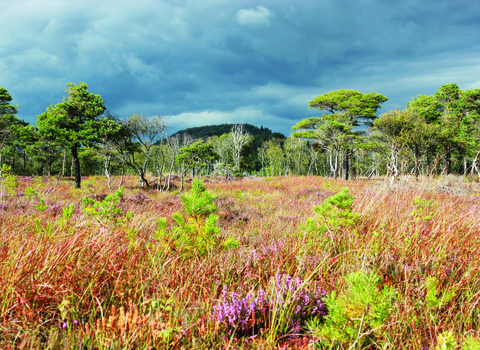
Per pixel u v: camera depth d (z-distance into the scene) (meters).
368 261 2.12
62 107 18.39
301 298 1.76
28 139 21.52
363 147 31.59
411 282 1.88
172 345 1.34
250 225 5.26
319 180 23.08
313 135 35.81
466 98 33.25
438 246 2.56
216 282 2.04
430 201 4.21
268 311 1.73
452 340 1.16
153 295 1.76
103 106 19.81
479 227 3.34
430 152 19.06
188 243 2.61
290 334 1.49
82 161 47.72
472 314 1.60
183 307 1.63
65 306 1.55
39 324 1.40
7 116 31.81
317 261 2.33
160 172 14.28
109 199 3.69
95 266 2.04
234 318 1.55
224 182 23.11
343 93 33.84
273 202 9.32
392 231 3.10
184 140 15.84
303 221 5.04
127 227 3.35
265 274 2.30
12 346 1.23
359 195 5.09
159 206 7.39
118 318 1.47
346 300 1.29
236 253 2.76
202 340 1.41
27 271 1.88
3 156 41.72
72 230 3.12
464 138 28.86
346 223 3.06
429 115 32.44
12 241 2.60
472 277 1.99
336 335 1.25
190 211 2.66
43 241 2.51
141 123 13.21
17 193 7.51
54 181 21.58
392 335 1.30
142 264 2.21
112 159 14.77
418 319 1.49
